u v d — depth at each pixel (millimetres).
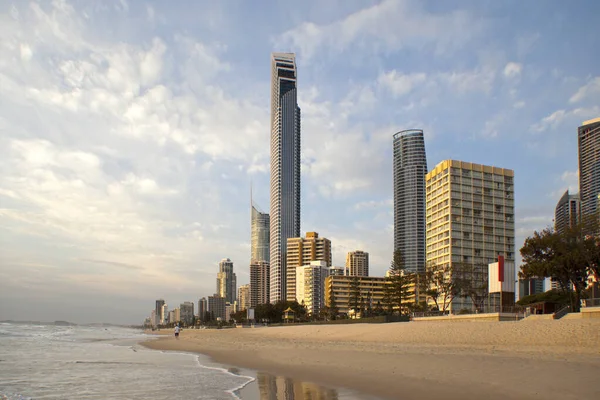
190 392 24594
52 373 33812
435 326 57688
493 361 28656
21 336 116750
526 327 46188
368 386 23578
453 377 23812
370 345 50531
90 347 70688
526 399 18094
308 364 35062
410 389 21812
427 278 126562
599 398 17531
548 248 77625
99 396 23766
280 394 23078
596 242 73438
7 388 26672
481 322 55406
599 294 69812
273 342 69625
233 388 25625
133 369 36312
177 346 72000
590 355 31375
